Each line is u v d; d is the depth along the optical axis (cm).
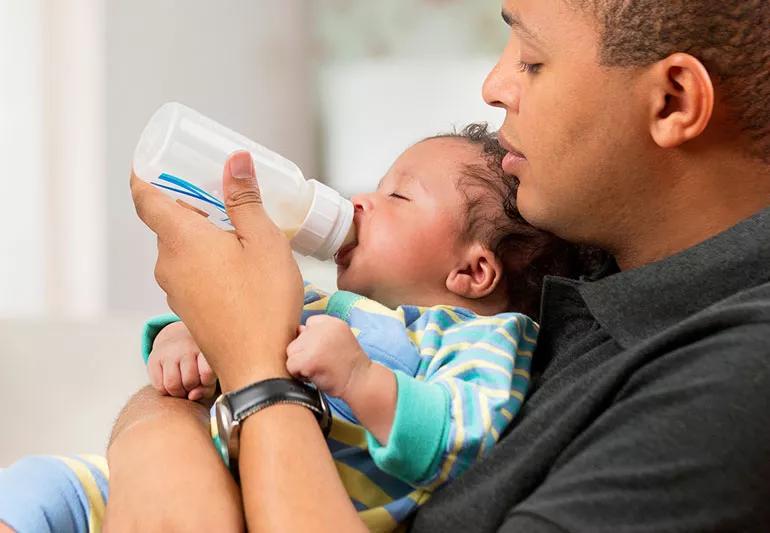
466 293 125
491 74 102
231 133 110
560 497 77
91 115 293
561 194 97
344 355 91
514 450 90
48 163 293
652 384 81
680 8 89
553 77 95
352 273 124
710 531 74
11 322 186
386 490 98
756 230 91
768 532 75
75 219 294
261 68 303
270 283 93
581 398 86
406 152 131
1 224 291
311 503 83
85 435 180
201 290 93
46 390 182
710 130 93
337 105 308
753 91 91
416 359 108
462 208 125
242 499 90
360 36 306
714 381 77
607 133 93
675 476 75
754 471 74
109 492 94
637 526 74
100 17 292
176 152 104
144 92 296
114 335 185
